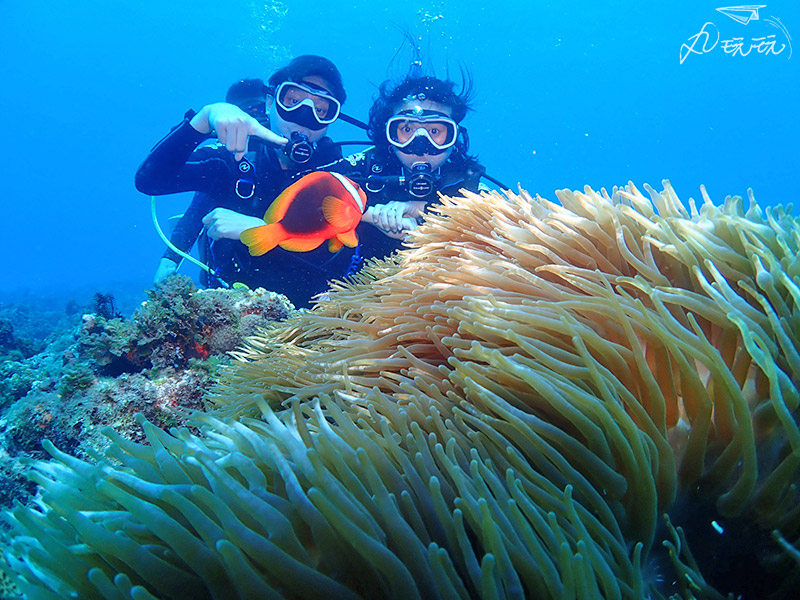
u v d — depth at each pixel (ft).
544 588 3.23
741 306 4.52
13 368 19.58
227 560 2.97
